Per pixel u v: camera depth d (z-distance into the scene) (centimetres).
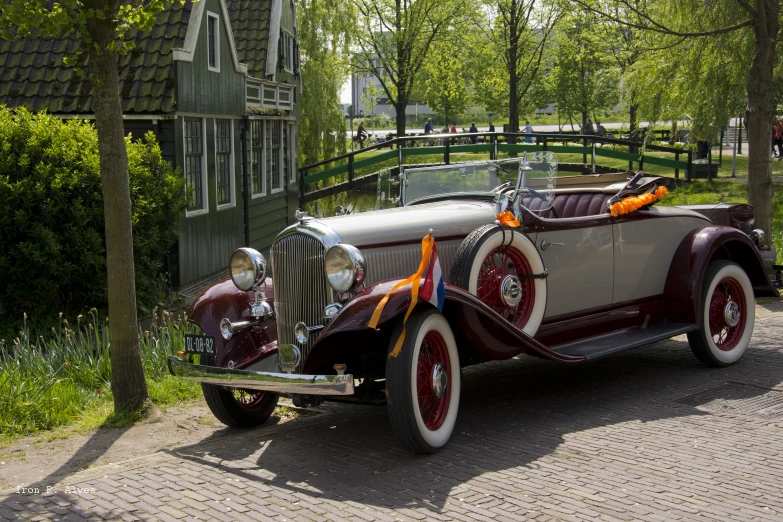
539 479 452
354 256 507
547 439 528
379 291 489
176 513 413
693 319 706
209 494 441
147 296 1127
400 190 747
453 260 603
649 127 1808
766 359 753
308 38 2858
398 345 481
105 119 610
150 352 772
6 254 962
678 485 439
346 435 558
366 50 3453
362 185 2645
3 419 607
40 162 980
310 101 2866
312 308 546
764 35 1149
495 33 3497
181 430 605
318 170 2923
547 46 3791
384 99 5038
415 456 501
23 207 959
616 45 2395
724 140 4009
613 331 704
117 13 604
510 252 589
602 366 755
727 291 742
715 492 428
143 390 645
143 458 515
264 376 500
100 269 1010
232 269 592
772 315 970
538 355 584
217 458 509
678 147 2761
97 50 601
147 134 1184
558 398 641
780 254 1252
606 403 619
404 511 409
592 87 3816
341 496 434
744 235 743
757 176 1167
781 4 1241
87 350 775
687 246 720
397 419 481
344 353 536
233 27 2008
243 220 1722
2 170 962
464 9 3372
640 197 695
